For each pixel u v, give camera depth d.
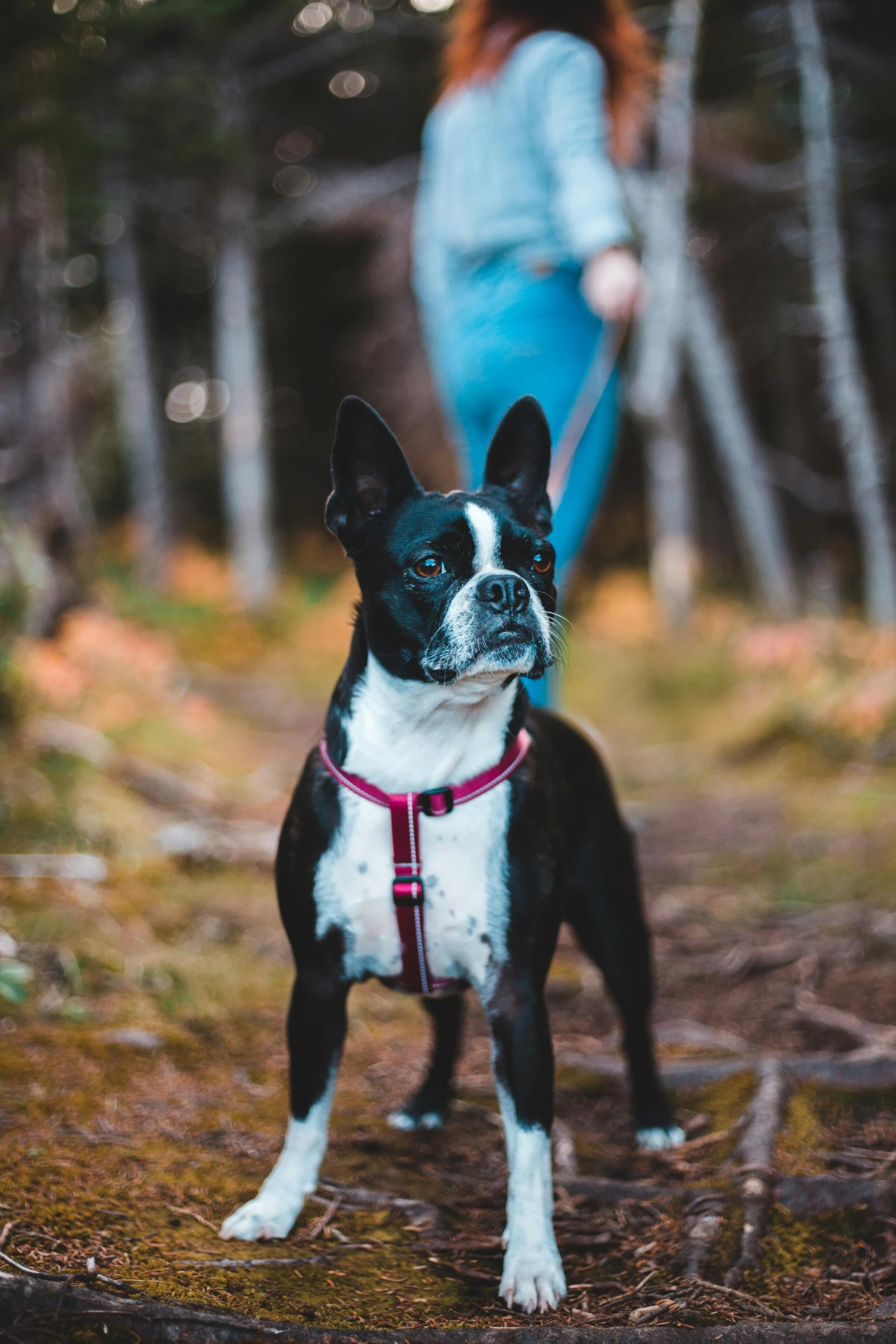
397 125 12.82
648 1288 1.76
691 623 10.59
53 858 3.65
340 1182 2.12
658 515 12.43
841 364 7.97
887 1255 1.88
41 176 5.13
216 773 5.39
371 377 12.87
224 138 9.56
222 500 19.83
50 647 5.32
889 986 3.25
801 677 6.89
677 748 7.25
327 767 1.98
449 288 3.32
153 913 3.52
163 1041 2.65
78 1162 2.05
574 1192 2.11
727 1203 2.00
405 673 1.94
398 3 10.76
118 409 14.76
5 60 4.11
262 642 11.55
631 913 2.42
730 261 11.25
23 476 5.44
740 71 8.81
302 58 10.98
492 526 1.98
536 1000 1.92
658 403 8.96
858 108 8.25
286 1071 2.60
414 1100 2.46
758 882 4.36
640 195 8.80
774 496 12.73
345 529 2.07
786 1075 2.59
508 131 3.09
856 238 9.53
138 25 4.51
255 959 3.32
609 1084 2.69
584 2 3.17
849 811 5.12
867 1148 2.29
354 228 12.40
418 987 2.03
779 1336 1.55
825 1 7.83
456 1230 1.97
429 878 1.91
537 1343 1.53
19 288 5.30
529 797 1.98
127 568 13.38
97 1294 1.57
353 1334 1.53
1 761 4.13
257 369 13.58
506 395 3.15
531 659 1.89
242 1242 1.85
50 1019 2.72
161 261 15.88
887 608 8.31
